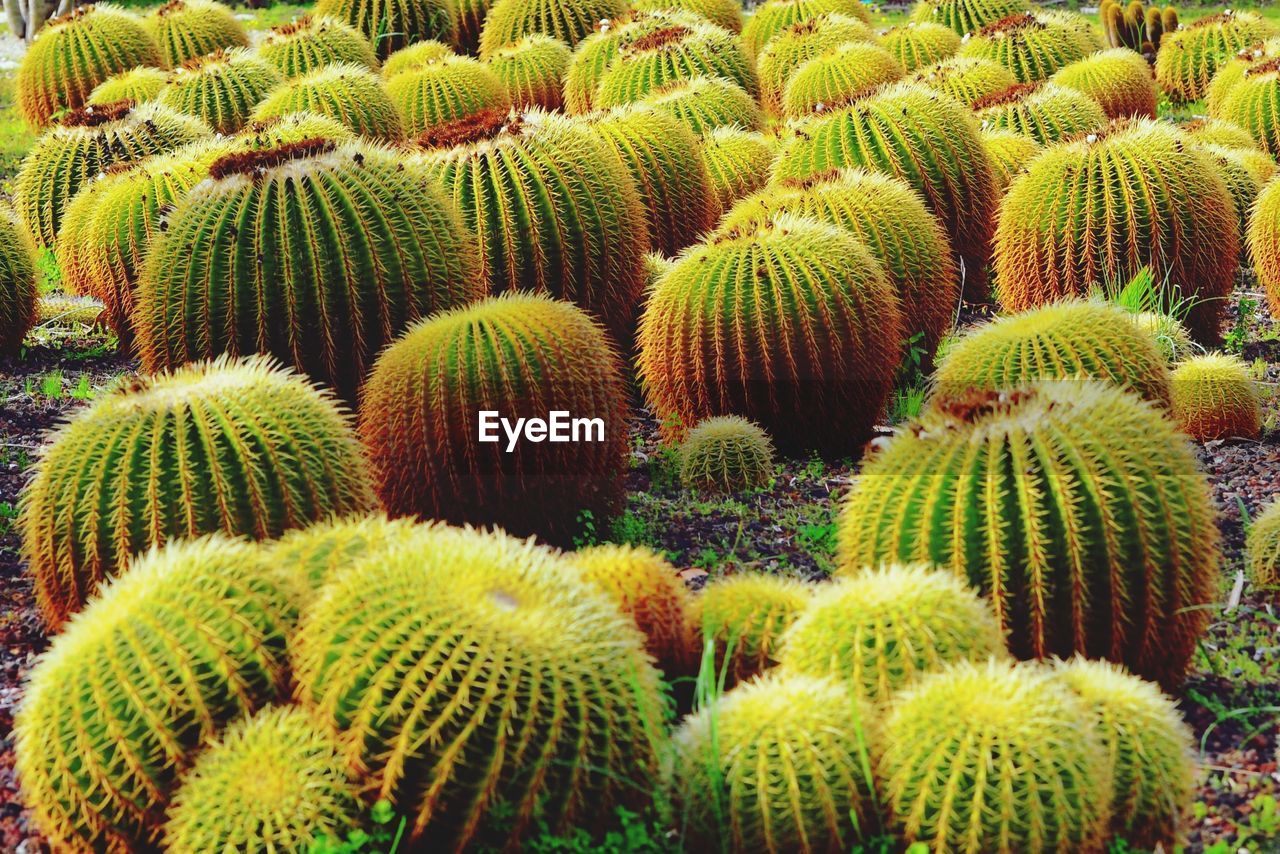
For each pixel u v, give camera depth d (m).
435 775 3.51
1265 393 7.95
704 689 4.05
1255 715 4.78
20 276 8.78
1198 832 4.14
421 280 6.65
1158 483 4.54
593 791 3.67
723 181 9.78
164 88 12.36
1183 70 16.19
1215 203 8.58
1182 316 8.63
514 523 5.87
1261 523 5.72
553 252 7.49
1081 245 8.52
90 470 4.88
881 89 9.39
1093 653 4.52
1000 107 11.13
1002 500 4.43
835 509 6.48
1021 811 3.50
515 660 3.51
